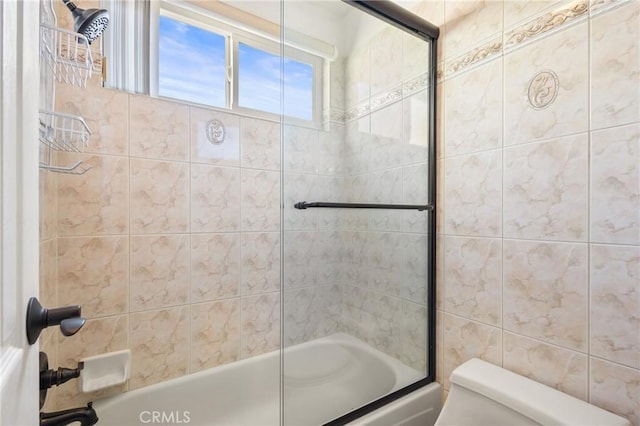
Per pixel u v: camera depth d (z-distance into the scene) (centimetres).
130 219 132
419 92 138
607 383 86
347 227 143
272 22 167
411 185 140
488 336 116
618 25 84
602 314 87
